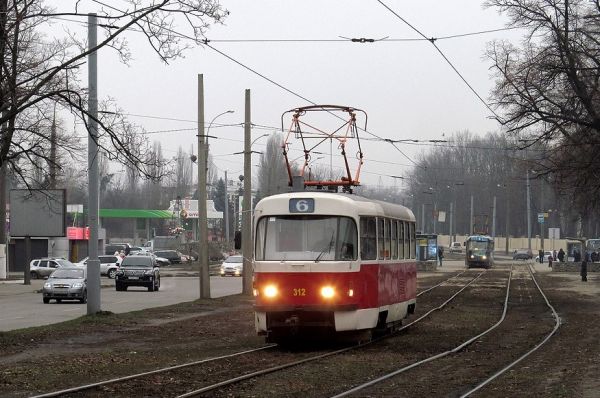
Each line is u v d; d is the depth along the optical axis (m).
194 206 137.75
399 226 26.28
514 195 132.12
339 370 17.25
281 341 23.00
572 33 39.19
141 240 142.50
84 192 140.00
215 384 14.92
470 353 20.70
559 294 47.97
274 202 21.92
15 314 35.34
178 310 35.38
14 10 21.45
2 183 69.88
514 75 39.72
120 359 19.16
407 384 15.48
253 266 21.80
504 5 39.59
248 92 44.06
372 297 22.33
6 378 15.80
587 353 20.61
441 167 136.50
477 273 79.25
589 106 38.59
